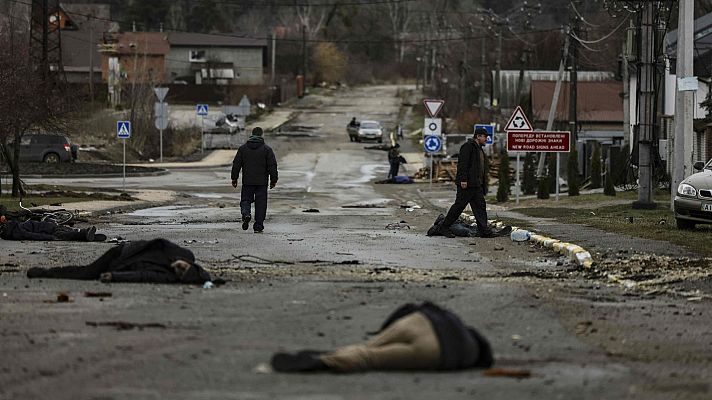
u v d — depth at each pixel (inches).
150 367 888.9
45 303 1245.1
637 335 1105.4
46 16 5295.3
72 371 876.6
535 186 4749.0
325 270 1667.1
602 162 5236.2
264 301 1286.9
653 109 3752.5
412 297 1338.6
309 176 6082.7
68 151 6496.1
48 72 4926.2
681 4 3063.5
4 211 2369.6
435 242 2261.3
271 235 2422.5
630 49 3902.6
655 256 1898.4
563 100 7667.3
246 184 2546.8
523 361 947.3
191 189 5014.8
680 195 2461.9
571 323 1166.3
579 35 5890.8
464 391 809.5
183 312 1189.1
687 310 1296.8
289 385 819.4
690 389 846.5
